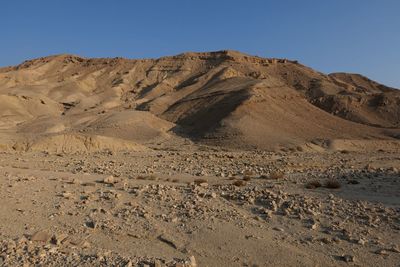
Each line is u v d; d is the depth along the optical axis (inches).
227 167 1188.5
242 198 617.9
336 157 1841.8
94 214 556.4
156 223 521.3
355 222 521.0
